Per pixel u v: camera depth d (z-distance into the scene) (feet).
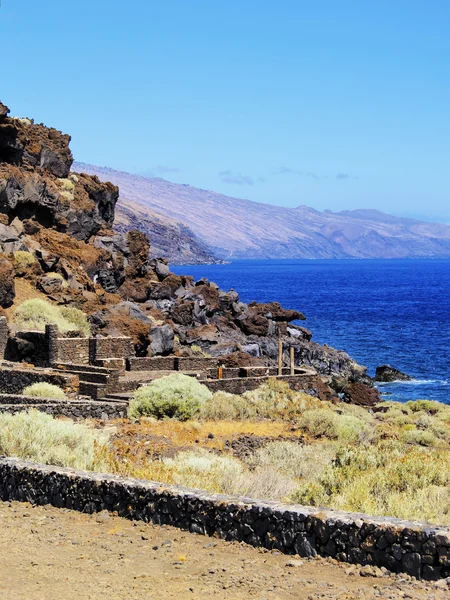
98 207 343.46
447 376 302.66
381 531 40.60
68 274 268.41
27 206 293.84
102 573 40.68
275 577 39.78
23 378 153.99
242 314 326.85
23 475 56.95
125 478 53.26
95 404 124.16
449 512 59.16
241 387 167.43
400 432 143.13
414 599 35.37
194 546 45.47
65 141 342.03
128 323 237.25
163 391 131.75
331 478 68.49
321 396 180.86
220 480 69.72
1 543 46.47
